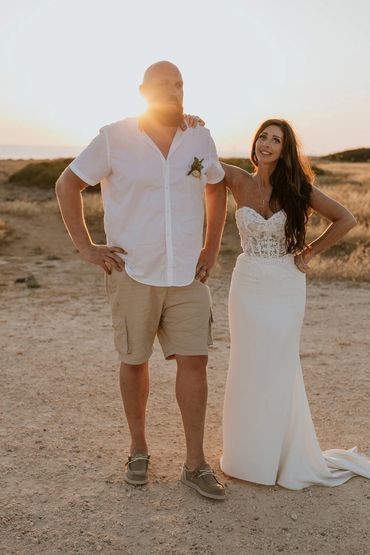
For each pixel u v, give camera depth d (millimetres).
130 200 3537
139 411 3867
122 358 3766
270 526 3367
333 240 3820
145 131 3494
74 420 4816
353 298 9602
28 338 7195
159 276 3586
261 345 3732
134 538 3215
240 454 3842
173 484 3795
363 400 5332
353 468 3979
